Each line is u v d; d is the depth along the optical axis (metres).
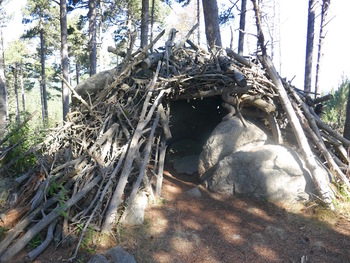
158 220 4.12
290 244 3.77
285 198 4.59
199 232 3.97
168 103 5.84
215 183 5.03
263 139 5.37
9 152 5.37
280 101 5.29
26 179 4.73
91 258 3.30
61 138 5.32
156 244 3.66
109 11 22.59
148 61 5.41
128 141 4.76
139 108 5.41
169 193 4.97
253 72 5.48
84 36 27.84
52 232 3.68
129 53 5.81
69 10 20.78
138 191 4.46
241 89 5.26
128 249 3.53
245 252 3.63
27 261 3.35
